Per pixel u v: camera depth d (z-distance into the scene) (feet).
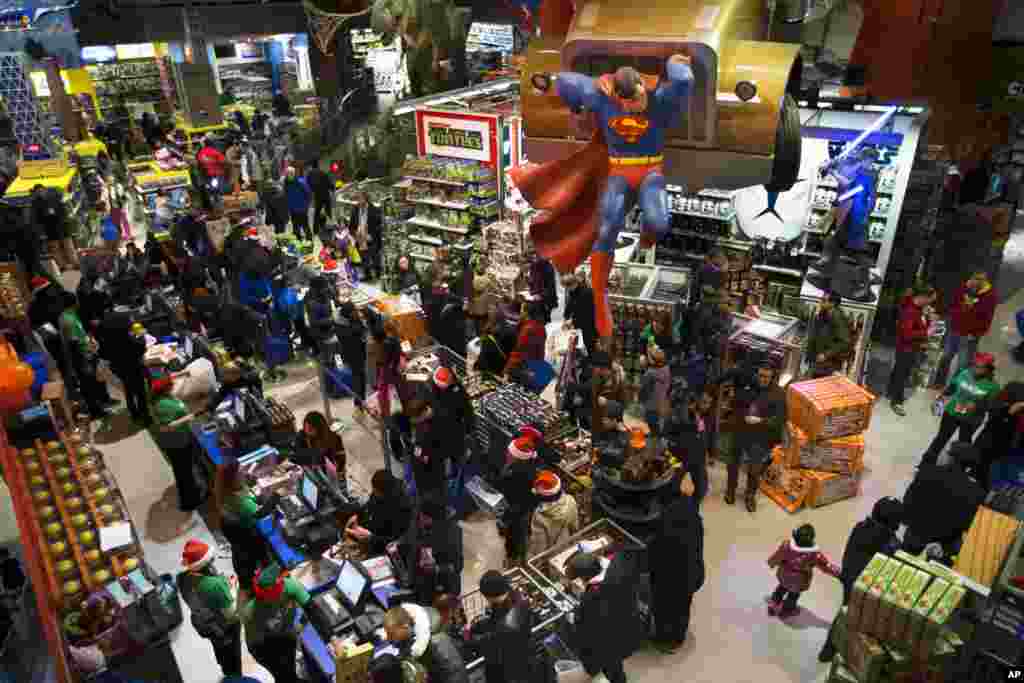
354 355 30.45
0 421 23.62
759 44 8.63
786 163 9.27
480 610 19.24
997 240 36.81
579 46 8.91
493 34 89.30
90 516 22.25
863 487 26.32
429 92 64.85
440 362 28.40
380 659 14.65
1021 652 14.85
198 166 50.52
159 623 19.20
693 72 8.50
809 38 31.19
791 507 25.27
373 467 26.32
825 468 25.29
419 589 18.21
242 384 28.43
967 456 21.44
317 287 31.81
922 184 32.19
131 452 30.17
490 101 49.11
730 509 25.62
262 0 76.74
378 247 43.96
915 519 20.90
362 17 73.31
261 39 86.07
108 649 18.35
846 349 28.58
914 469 27.17
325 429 23.75
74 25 69.41
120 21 71.31
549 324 35.99
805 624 21.01
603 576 16.42
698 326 29.27
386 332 26.61
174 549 24.63
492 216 41.93
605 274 9.27
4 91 48.34
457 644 16.63
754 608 21.57
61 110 60.08
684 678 19.34
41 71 61.87
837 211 30.17
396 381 25.34
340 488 23.45
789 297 32.40
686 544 18.52
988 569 18.86
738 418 24.47
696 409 26.17
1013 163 39.93
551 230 9.80
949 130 36.63
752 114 8.68
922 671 16.12
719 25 8.34
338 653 16.30
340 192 47.65
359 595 18.65
